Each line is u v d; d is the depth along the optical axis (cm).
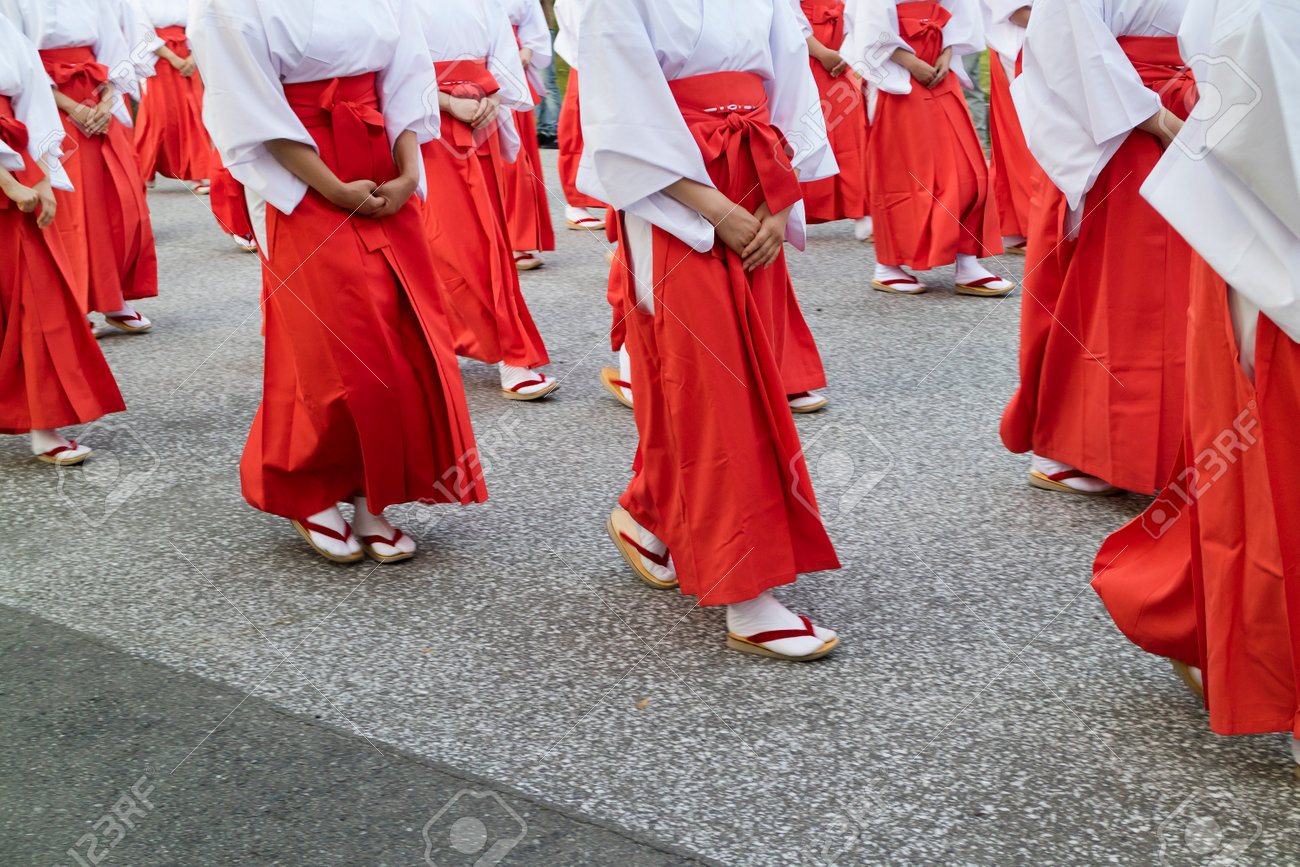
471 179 444
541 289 625
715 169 254
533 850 205
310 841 211
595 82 246
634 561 306
